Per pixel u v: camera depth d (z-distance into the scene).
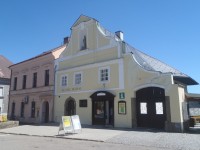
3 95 37.78
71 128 15.68
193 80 23.50
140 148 10.45
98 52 21.62
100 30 21.94
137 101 18.25
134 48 23.56
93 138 13.36
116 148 10.41
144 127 17.66
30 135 16.05
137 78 18.23
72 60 24.09
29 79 29.77
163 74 16.84
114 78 19.75
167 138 12.80
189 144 11.04
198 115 20.39
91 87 21.47
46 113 26.70
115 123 18.95
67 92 23.78
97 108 20.78
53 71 26.03
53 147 10.62
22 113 30.14
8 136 15.70
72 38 24.67
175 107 15.85
